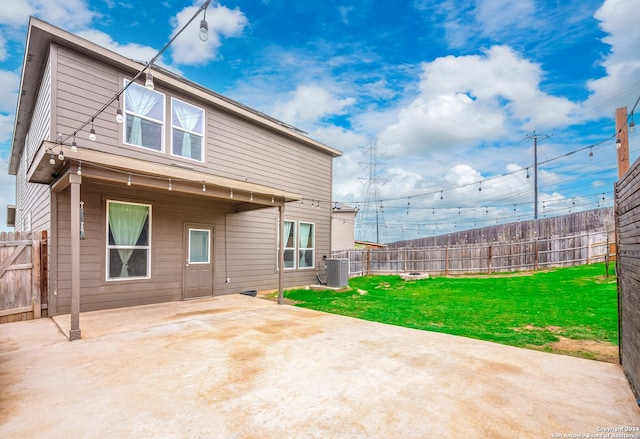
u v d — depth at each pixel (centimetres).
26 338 425
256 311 604
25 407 246
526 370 315
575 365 329
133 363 336
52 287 552
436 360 343
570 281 846
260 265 910
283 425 221
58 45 554
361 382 288
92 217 595
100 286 604
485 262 1226
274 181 945
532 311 591
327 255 1137
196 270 754
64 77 557
